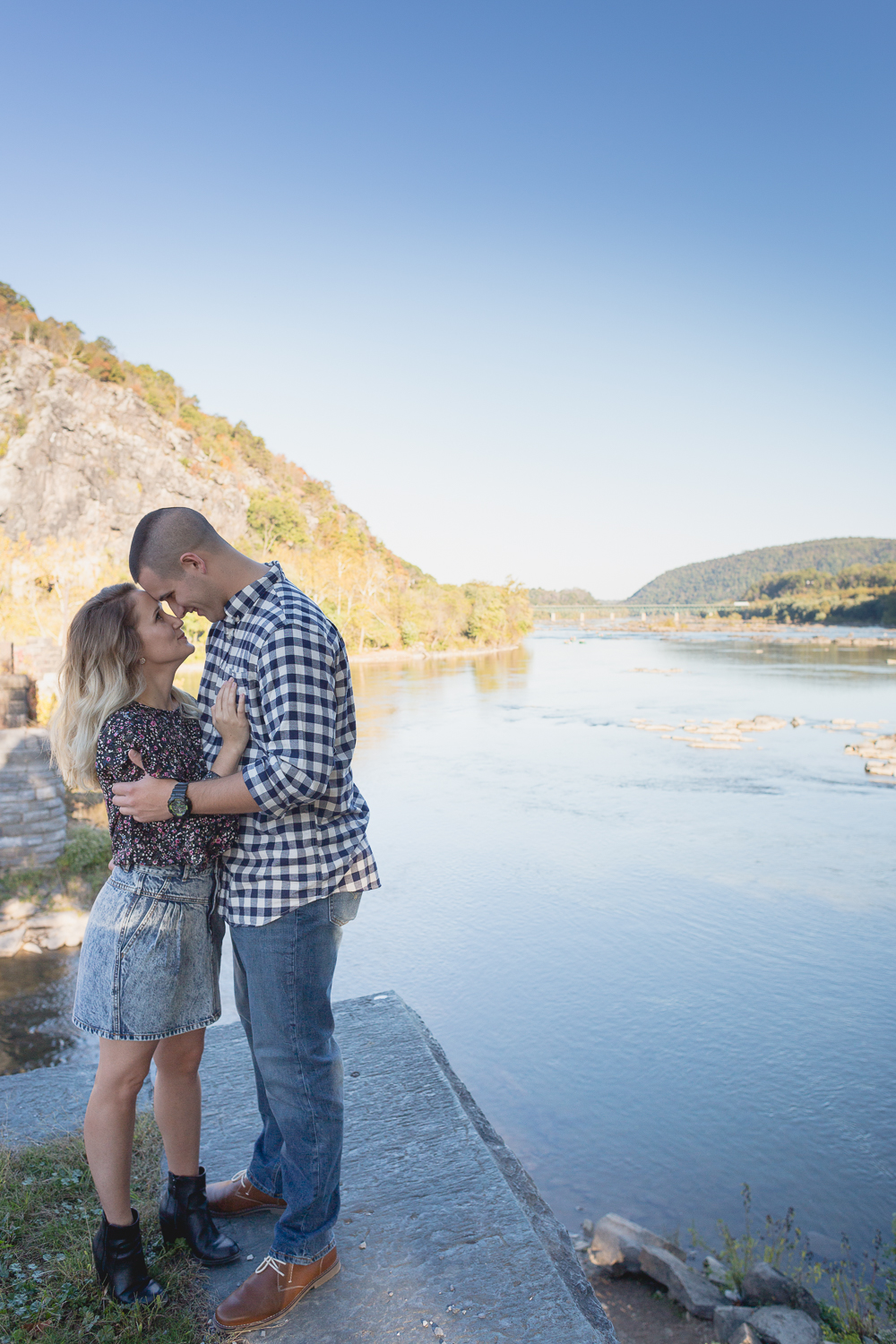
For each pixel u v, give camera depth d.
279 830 1.98
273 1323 1.96
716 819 23.08
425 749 33.88
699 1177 8.39
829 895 17.08
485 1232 2.30
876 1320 5.46
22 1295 2.00
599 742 35.62
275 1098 2.02
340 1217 2.36
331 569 96.56
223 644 2.09
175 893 1.97
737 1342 4.83
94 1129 1.97
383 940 14.69
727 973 13.39
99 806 17.91
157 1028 1.95
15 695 20.03
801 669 74.50
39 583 52.69
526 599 127.19
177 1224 2.18
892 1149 8.95
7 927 12.02
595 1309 2.16
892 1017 12.04
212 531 2.04
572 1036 11.41
